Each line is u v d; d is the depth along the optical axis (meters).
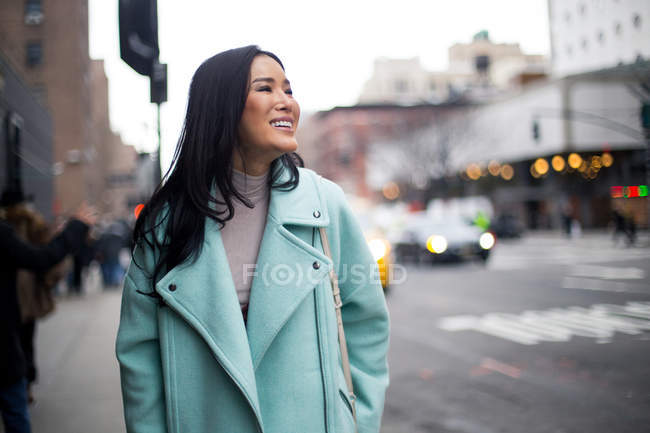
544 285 11.04
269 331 1.35
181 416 1.36
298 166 1.64
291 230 1.46
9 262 2.74
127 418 1.44
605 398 4.12
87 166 38.91
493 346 6.27
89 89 41.69
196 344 1.38
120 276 14.84
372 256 1.59
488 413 4.17
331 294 1.45
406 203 47.91
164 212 1.46
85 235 2.99
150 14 3.84
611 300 6.83
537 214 36.03
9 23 17.55
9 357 2.74
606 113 7.93
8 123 11.81
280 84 1.44
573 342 5.79
